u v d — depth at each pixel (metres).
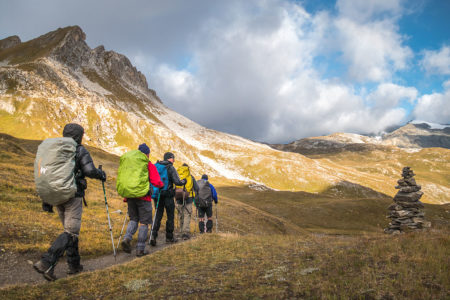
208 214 12.87
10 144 38.81
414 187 18.34
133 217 7.48
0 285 5.39
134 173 7.12
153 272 6.08
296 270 5.57
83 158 5.56
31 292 4.71
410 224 17.77
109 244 9.02
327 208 79.81
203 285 4.97
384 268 5.23
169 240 9.93
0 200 13.25
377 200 85.75
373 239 8.80
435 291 3.93
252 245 9.10
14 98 167.25
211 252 7.97
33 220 10.42
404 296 3.84
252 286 4.75
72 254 5.81
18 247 7.41
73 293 4.80
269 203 88.00
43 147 5.19
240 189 117.62
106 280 5.40
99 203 18.89
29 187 17.47
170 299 4.30
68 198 5.23
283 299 4.07
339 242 9.12
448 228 9.73
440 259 5.41
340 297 3.98
